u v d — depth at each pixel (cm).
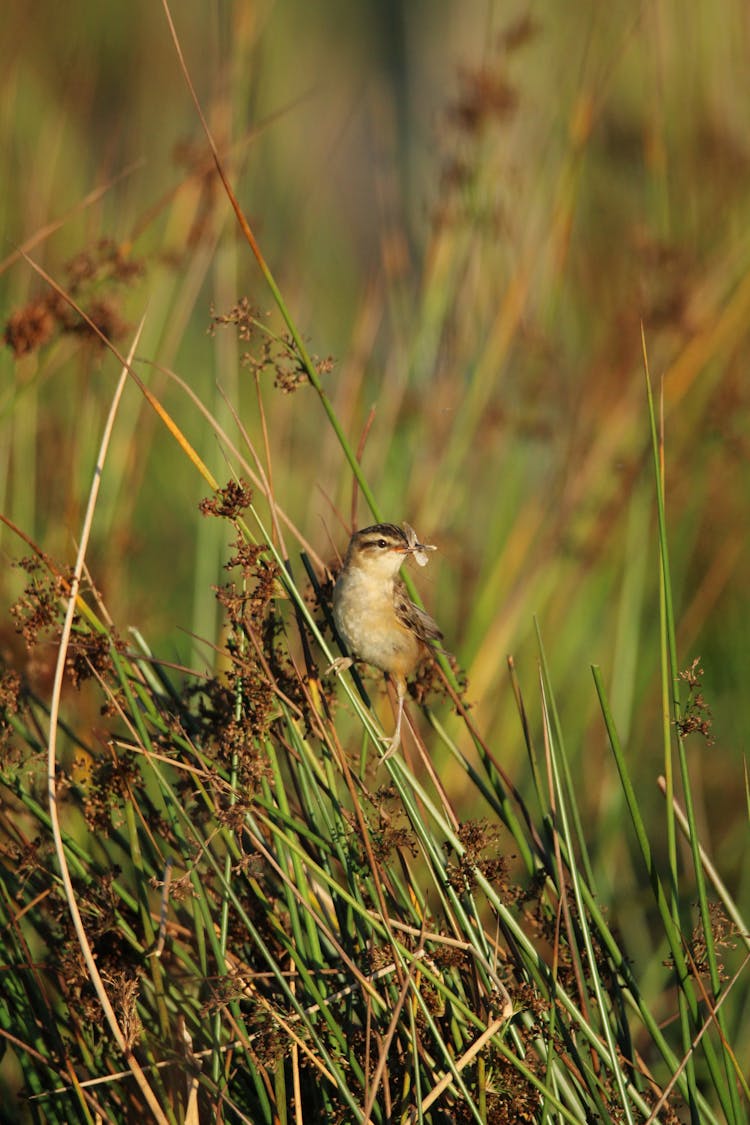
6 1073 814
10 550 947
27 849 661
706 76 1398
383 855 648
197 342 1500
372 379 1363
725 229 1359
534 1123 616
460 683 780
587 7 1446
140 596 1148
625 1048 661
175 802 616
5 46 1268
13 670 719
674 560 1255
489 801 707
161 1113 589
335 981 653
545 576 1172
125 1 1645
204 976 631
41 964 677
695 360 1245
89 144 1452
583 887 632
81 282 890
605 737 1125
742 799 1138
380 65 2130
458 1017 637
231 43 1144
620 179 1448
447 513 1192
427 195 1410
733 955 953
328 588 745
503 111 1181
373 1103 596
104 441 630
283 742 668
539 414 1265
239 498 629
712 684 1229
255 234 1294
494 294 1256
